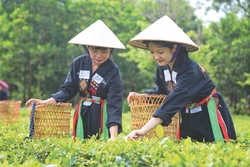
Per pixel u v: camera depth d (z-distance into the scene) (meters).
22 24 25.25
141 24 21.67
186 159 3.58
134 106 5.70
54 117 6.09
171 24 5.09
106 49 5.99
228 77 21.56
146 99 5.65
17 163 4.20
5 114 10.39
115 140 4.83
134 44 5.58
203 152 4.05
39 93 28.72
